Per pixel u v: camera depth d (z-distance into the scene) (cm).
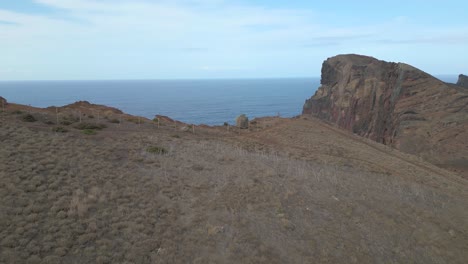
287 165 3181
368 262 1694
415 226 2208
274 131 5591
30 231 1386
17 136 2614
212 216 1878
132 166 2466
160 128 4469
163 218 1769
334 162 3734
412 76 11988
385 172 3641
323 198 2395
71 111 4772
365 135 12600
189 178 2427
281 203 2180
